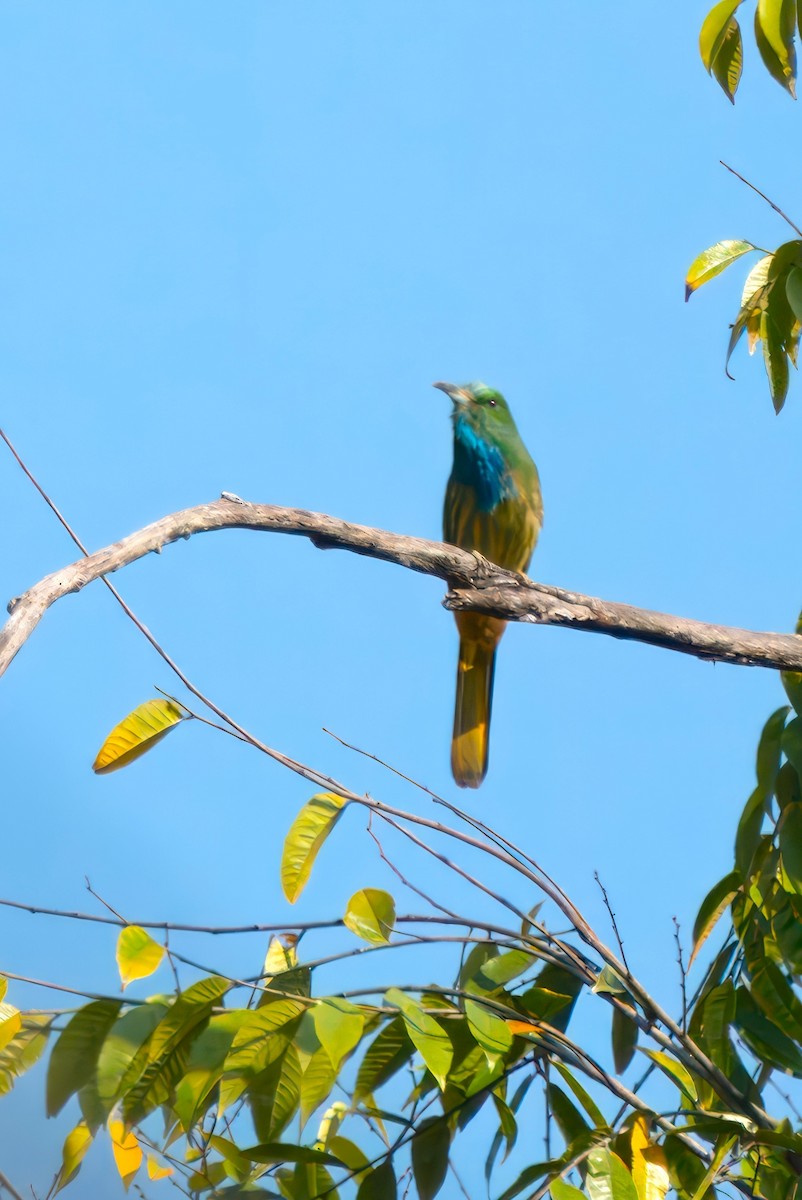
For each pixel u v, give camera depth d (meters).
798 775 8.02
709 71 9.14
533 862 7.84
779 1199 7.22
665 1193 6.74
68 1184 7.04
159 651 7.82
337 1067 6.50
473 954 8.23
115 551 6.15
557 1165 6.88
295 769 7.77
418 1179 7.41
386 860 7.87
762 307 8.82
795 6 8.85
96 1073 6.95
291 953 7.60
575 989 8.18
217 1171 7.52
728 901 8.22
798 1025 7.79
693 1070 7.52
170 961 7.20
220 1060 6.93
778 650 8.53
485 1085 7.41
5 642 5.36
